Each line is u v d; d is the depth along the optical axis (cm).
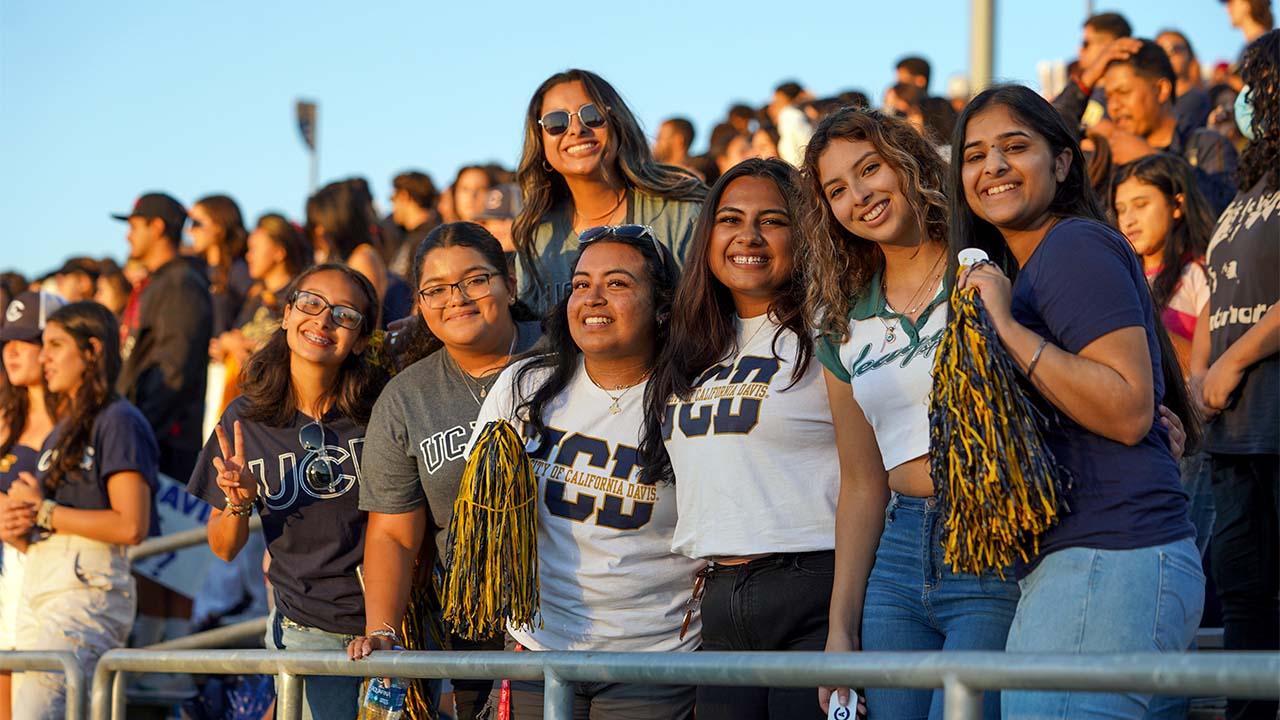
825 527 326
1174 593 251
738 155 789
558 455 355
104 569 514
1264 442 382
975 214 288
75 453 514
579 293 352
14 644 512
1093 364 251
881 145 311
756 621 327
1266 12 673
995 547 260
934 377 266
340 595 406
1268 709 378
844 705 313
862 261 323
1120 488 255
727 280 342
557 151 444
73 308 519
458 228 389
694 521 335
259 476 411
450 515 379
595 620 349
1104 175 512
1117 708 252
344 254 657
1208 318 421
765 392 330
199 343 701
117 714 409
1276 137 391
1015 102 277
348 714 382
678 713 350
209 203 781
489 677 307
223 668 374
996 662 223
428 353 409
